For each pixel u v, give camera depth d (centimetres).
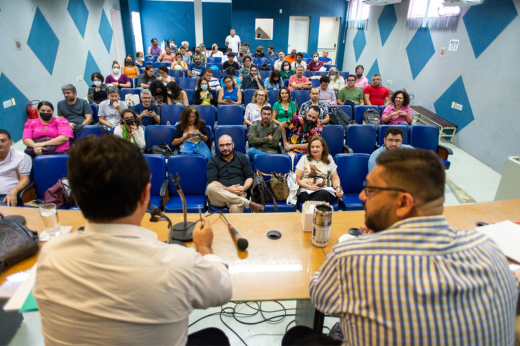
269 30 1186
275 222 179
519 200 209
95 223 72
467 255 73
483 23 485
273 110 467
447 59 577
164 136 381
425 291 68
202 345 112
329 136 387
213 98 557
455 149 534
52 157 282
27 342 184
